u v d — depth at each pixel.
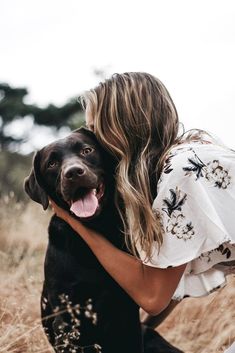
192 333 4.25
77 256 3.54
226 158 2.95
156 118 3.28
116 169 3.42
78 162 3.39
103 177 3.56
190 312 4.36
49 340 3.78
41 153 3.62
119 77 3.38
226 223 2.90
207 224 2.88
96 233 3.31
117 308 3.58
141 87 3.31
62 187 3.34
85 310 3.55
